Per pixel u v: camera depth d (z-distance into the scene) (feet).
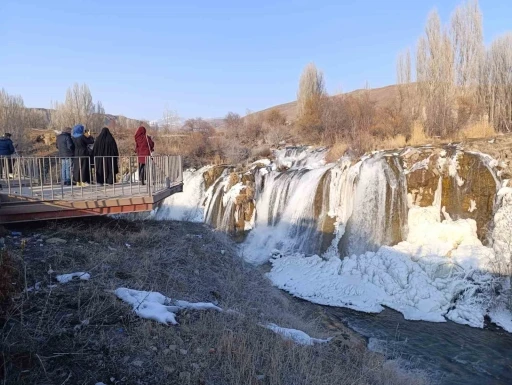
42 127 192.44
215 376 17.10
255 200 74.64
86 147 42.19
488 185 49.03
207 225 71.26
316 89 138.72
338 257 55.72
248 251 64.39
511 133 69.77
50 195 35.14
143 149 43.47
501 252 43.55
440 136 78.95
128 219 44.55
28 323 17.62
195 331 20.06
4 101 151.12
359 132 89.56
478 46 95.50
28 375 14.57
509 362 32.37
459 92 96.94
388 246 51.72
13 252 25.96
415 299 43.14
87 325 18.22
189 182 88.33
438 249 47.62
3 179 41.96
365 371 22.59
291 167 84.12
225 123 144.77
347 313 42.22
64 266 25.52
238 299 31.63
